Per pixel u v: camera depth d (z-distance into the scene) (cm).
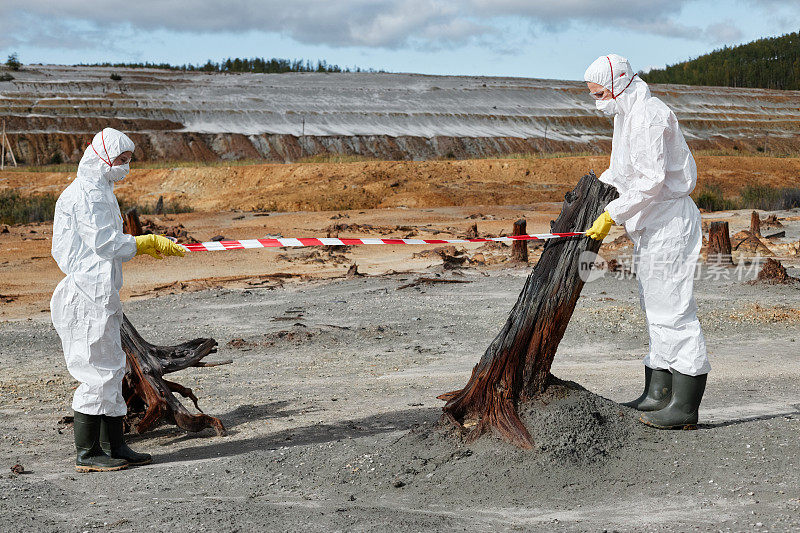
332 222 3095
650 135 524
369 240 577
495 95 11356
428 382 853
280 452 570
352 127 9288
